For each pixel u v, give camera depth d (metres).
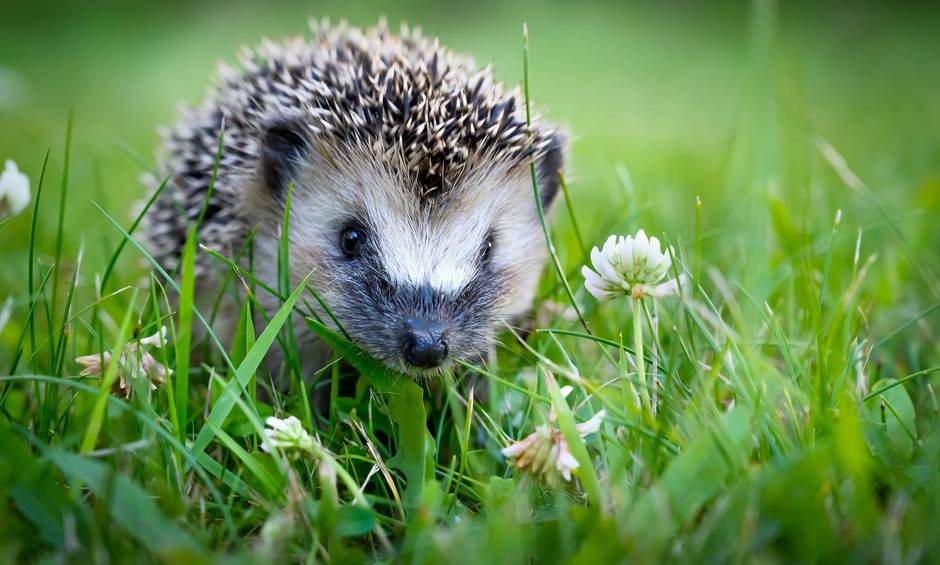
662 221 0.42
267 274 0.33
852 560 0.23
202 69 0.99
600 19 1.40
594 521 0.23
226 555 0.24
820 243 0.36
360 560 0.24
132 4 1.34
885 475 0.24
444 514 0.25
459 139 0.32
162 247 0.36
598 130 0.73
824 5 1.40
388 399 0.29
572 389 0.27
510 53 1.13
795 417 0.26
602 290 0.27
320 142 0.33
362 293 0.31
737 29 1.34
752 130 0.43
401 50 0.35
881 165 0.53
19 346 0.27
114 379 0.27
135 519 0.23
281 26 1.26
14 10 1.26
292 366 0.29
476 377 0.32
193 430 0.28
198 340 0.33
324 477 0.25
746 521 0.23
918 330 0.33
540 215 0.29
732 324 0.31
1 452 0.24
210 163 0.34
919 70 1.02
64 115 0.72
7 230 0.41
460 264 0.32
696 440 0.24
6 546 0.23
